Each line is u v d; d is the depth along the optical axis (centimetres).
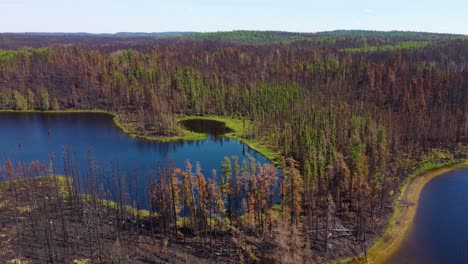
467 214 10625
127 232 9262
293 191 9281
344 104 18738
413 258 8706
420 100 18712
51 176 12875
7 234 9150
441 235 9588
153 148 17200
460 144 15925
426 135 15500
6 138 18662
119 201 10712
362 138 13600
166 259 8300
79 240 8956
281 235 8219
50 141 18162
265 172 9756
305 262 8044
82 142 18025
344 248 8869
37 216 9794
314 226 9456
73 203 10725
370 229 9631
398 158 13225
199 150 16962
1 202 10844
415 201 11375
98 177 13138
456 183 12706
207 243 8869
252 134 18900
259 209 9212
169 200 9456
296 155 13600
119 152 16475
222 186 9744
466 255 8800
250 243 8838
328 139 13438
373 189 10012
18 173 12900
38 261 8100
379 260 8631
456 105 18925
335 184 10588
